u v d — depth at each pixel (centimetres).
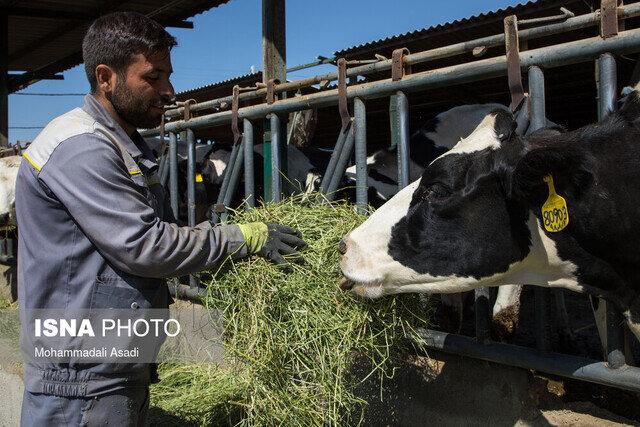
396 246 209
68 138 168
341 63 281
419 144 421
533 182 179
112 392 178
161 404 317
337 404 221
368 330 219
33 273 175
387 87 264
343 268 212
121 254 167
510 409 260
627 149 191
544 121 223
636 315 202
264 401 214
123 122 189
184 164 569
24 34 902
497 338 359
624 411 262
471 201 200
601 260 197
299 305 211
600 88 207
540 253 202
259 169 507
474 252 203
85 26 837
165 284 194
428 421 285
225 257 191
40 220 173
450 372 279
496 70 231
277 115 323
